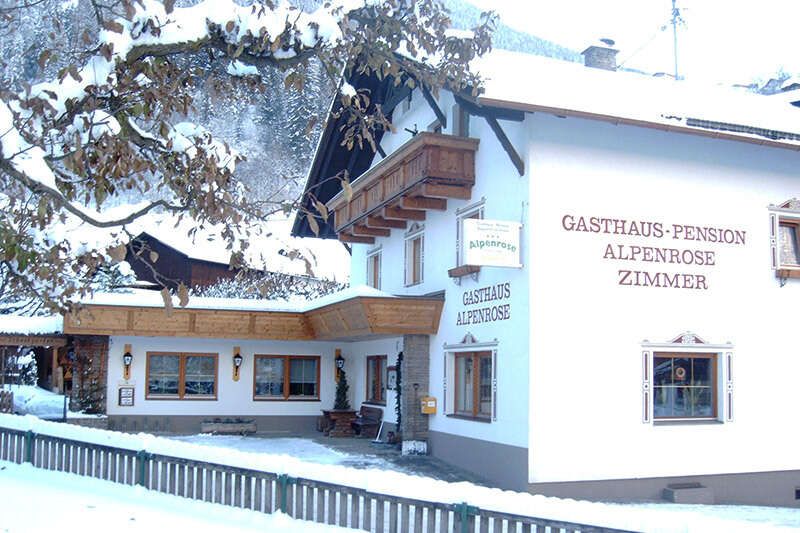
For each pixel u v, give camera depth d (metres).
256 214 7.56
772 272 15.57
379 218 19.53
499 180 15.07
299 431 22.52
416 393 17.69
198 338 21.86
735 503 14.64
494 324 15.02
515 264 13.90
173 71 7.96
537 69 16.25
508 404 14.30
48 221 7.14
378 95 20.06
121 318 20.16
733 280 15.19
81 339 21.47
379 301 17.02
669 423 14.45
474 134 16.23
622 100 14.69
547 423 13.62
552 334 13.80
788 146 14.59
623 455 14.01
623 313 14.27
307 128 9.23
